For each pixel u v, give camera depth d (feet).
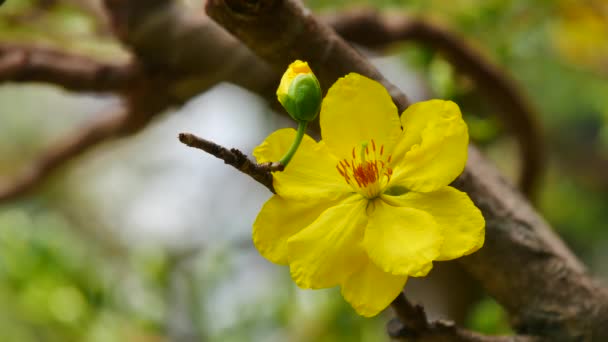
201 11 2.71
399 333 2.38
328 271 2.26
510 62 4.14
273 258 2.27
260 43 2.37
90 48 2.94
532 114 3.52
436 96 3.86
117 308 3.44
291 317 3.55
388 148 2.28
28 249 3.39
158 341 3.47
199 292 3.48
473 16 3.94
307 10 2.38
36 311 3.38
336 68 2.39
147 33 2.71
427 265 2.23
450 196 2.26
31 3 3.27
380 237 2.25
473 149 2.55
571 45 4.38
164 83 2.77
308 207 2.28
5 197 3.72
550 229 2.53
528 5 3.96
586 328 2.48
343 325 3.52
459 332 2.39
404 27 3.18
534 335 2.50
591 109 5.53
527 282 2.49
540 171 3.67
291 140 2.27
